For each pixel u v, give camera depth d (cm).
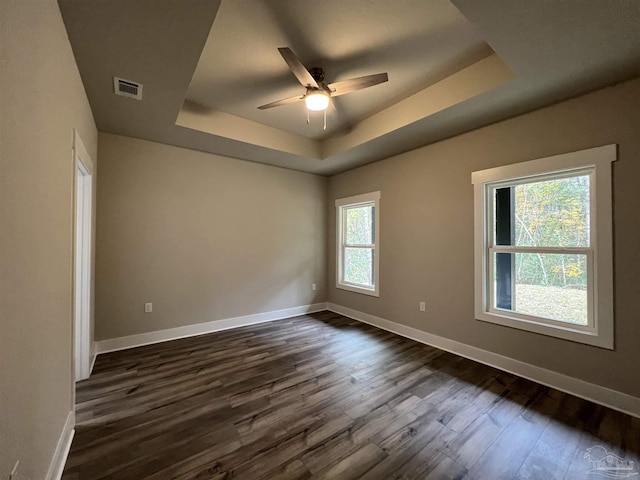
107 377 250
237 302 405
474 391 229
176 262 355
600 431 181
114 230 315
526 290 267
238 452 162
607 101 213
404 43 205
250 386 236
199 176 372
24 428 105
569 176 238
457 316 310
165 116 271
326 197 510
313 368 271
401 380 247
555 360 238
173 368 269
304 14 177
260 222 429
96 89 222
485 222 290
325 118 315
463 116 266
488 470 151
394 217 384
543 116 246
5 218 90
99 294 305
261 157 398
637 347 199
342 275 486
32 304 112
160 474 146
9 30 92
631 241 203
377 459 157
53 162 138
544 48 175
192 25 159
